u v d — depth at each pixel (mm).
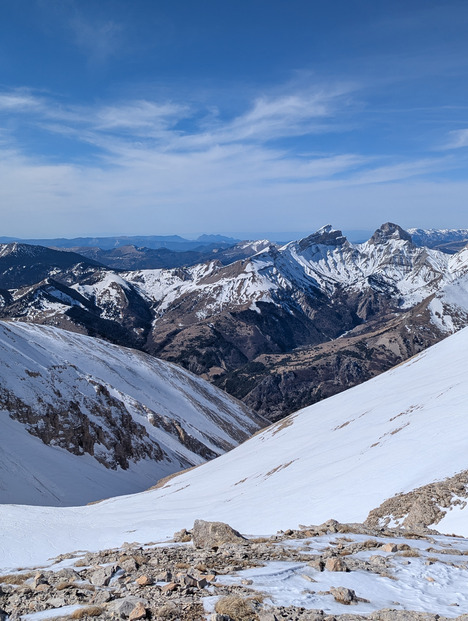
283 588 12789
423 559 16125
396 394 87188
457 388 61250
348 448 60969
